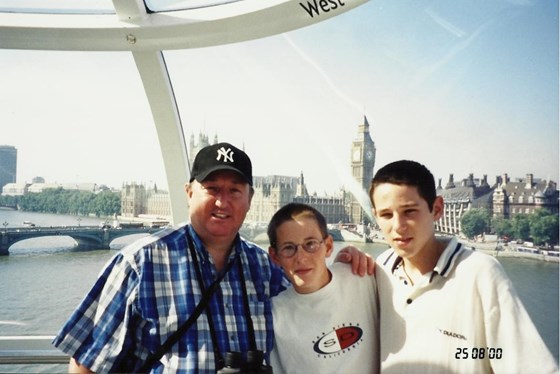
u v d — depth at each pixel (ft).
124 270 6.80
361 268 7.63
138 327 6.73
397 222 6.73
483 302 6.34
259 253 7.98
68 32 12.22
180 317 6.63
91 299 6.87
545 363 5.90
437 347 6.56
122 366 6.79
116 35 12.35
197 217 7.19
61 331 6.74
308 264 7.14
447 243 7.16
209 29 12.05
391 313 7.16
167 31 12.17
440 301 6.65
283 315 7.48
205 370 6.42
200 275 6.99
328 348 7.23
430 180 6.87
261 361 6.40
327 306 7.32
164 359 6.49
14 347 13.09
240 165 7.29
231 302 7.08
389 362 6.97
